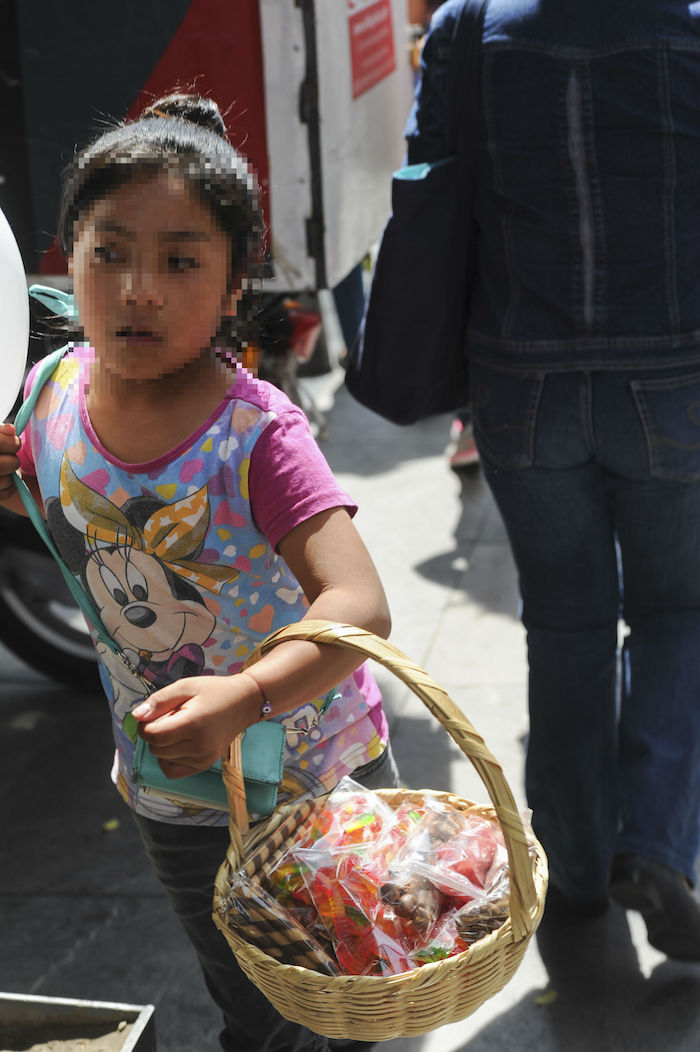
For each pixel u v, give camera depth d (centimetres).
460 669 367
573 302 216
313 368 657
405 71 432
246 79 314
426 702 122
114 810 318
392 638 389
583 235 212
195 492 140
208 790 142
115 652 155
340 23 333
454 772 318
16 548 346
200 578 145
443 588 421
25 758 344
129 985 255
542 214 215
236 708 120
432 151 228
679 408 217
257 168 321
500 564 436
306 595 137
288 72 313
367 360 250
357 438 571
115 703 163
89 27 314
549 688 242
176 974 257
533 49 208
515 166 215
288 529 136
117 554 146
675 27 203
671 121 205
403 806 152
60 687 381
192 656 152
